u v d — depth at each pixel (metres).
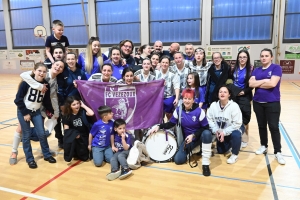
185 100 2.93
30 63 14.15
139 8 11.88
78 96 3.36
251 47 10.61
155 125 3.21
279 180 2.64
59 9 13.14
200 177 2.74
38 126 3.06
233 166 2.99
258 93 3.10
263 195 2.36
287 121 4.86
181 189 2.50
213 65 3.53
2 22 14.39
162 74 3.56
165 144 3.13
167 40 11.84
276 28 10.22
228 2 10.71
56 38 3.99
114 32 12.59
